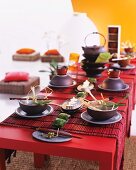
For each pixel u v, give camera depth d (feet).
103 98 5.60
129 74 7.83
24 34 17.46
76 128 4.58
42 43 17.39
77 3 14.98
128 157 6.91
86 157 4.04
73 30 13.92
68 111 5.06
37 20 16.98
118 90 6.25
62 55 15.84
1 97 11.03
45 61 15.98
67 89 6.51
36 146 4.20
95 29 14.10
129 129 7.72
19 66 15.39
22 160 6.79
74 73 7.91
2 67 15.25
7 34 17.66
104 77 7.49
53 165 6.61
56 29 16.83
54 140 4.19
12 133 4.46
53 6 16.46
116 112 5.02
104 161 3.99
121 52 10.68
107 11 14.65
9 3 16.96
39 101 5.03
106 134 4.39
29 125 4.70
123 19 14.52
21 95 11.19
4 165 4.66
